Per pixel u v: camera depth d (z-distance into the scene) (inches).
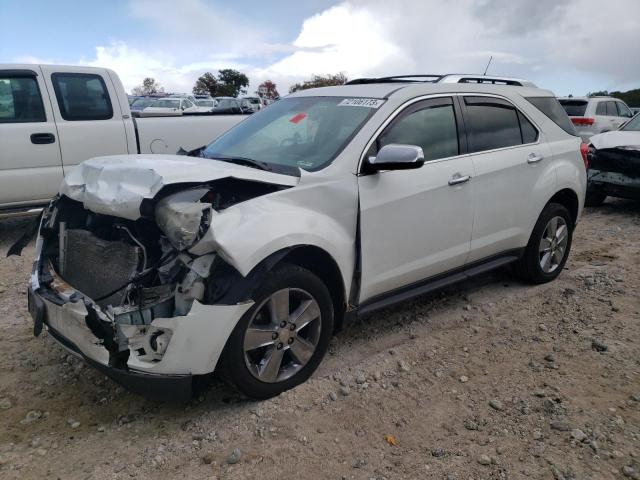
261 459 114.3
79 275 136.3
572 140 213.8
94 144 282.0
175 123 305.6
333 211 138.6
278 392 134.0
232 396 135.8
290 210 130.4
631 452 115.6
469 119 177.0
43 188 272.7
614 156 326.6
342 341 165.3
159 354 114.9
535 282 210.1
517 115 195.6
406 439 121.0
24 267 230.1
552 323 177.6
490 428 124.3
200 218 113.0
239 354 122.6
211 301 116.6
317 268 140.6
